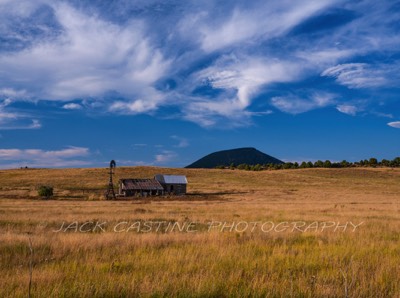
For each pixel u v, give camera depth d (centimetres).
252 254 1191
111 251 1236
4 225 2041
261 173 13312
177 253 1182
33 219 2338
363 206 4241
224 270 969
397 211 3409
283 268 1005
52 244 1324
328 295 782
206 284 819
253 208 3688
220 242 1399
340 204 4691
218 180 11106
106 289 788
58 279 869
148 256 1145
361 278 891
